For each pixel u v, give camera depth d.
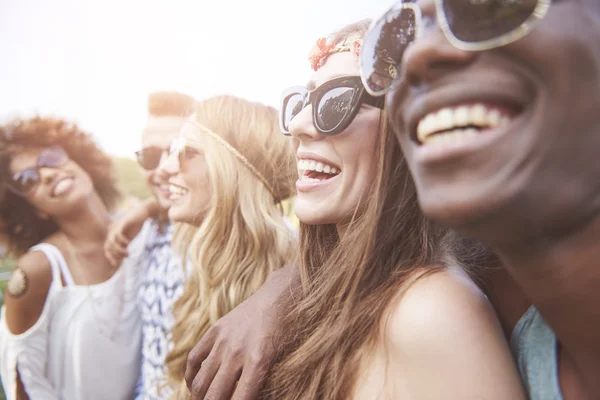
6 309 1.51
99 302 1.49
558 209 0.30
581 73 0.28
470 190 0.31
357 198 0.67
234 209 1.25
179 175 1.35
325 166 0.70
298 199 0.73
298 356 0.61
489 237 0.33
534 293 0.35
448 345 0.45
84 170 1.54
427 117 0.34
